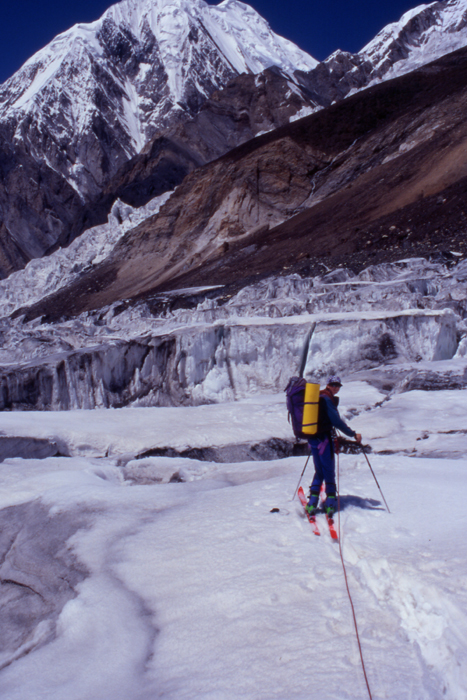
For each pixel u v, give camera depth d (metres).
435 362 10.01
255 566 3.38
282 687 2.31
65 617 3.23
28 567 4.06
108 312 39.00
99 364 11.60
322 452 3.96
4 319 47.97
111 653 2.86
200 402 11.70
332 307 18.34
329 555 3.42
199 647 2.75
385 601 2.83
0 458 7.19
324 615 2.79
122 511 4.67
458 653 2.28
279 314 19.09
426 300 15.50
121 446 7.44
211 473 6.12
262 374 11.56
